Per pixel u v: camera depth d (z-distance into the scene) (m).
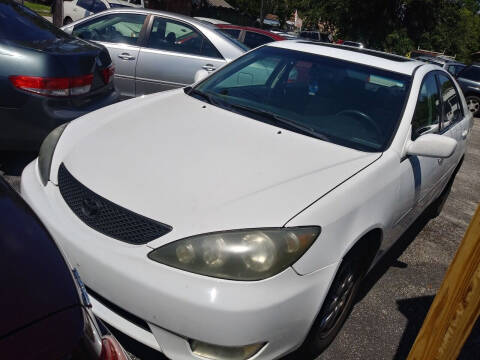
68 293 1.19
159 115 2.90
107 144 2.50
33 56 3.72
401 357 2.70
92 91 4.25
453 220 5.12
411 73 3.29
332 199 2.22
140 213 2.05
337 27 34.69
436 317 1.77
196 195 2.13
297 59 3.40
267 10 56.75
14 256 1.22
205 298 1.87
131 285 1.95
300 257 2.00
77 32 6.34
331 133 2.85
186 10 19.23
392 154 2.75
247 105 3.11
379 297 3.27
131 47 6.10
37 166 2.59
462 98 4.46
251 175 2.30
